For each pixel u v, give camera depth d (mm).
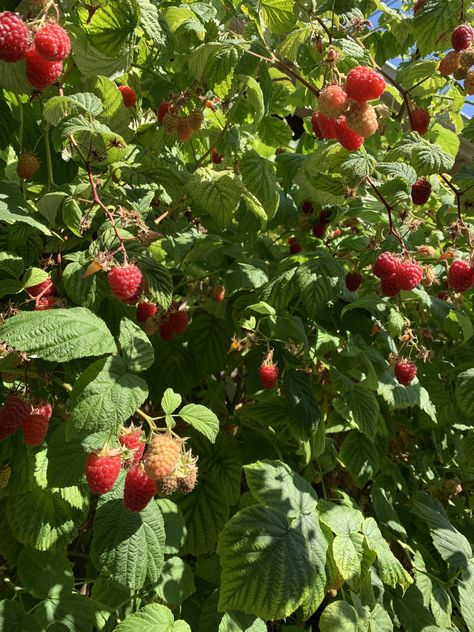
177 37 452
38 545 321
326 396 481
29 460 320
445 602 433
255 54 381
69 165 366
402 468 601
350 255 542
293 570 332
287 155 532
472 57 404
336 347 437
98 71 337
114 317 357
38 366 298
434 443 613
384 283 400
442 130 670
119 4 312
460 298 543
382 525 506
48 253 354
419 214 619
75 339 251
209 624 365
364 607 394
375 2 590
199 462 423
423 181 422
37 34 239
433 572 504
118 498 321
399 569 381
